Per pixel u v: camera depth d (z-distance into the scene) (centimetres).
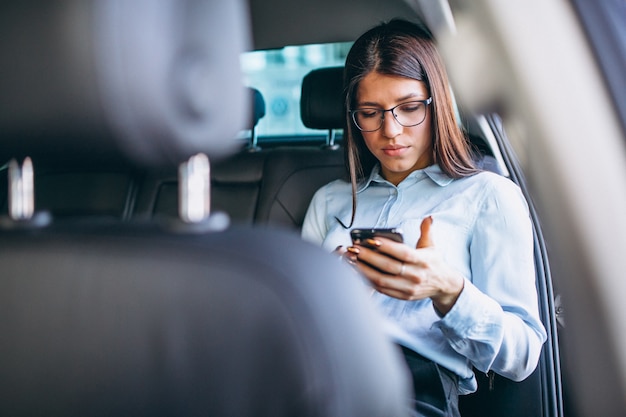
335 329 53
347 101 153
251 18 218
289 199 207
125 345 58
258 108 224
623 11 73
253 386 54
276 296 53
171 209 223
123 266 58
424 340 131
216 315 54
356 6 207
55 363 60
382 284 111
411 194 149
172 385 56
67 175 239
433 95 142
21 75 57
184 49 56
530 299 130
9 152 62
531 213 144
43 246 61
